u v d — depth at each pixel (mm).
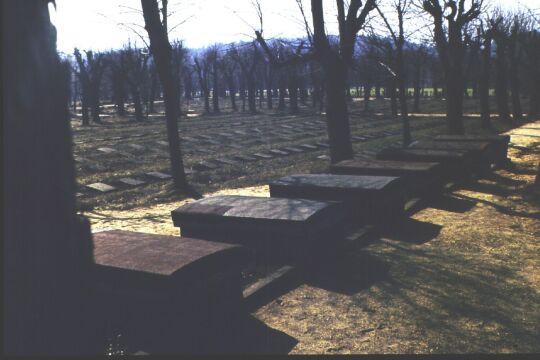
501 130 34094
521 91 69000
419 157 14352
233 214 8242
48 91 2803
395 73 23656
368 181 10438
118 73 57500
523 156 21047
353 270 7793
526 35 45094
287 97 105125
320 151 25688
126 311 5383
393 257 8391
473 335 5586
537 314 6090
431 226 10422
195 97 111438
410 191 12375
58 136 2893
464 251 8648
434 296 6688
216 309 5703
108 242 6137
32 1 2668
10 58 2553
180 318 5203
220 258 5770
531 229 9930
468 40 32031
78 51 47062
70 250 2977
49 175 2807
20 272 2666
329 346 5418
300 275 7559
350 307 6430
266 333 5766
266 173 19312
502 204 12172
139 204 14398
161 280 5137
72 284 3016
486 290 6859
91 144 26266
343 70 16328
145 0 15547
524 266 7828
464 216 11180
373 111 56188
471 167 15844
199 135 30469
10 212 2609
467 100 70562
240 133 32188
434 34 25000
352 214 10117
